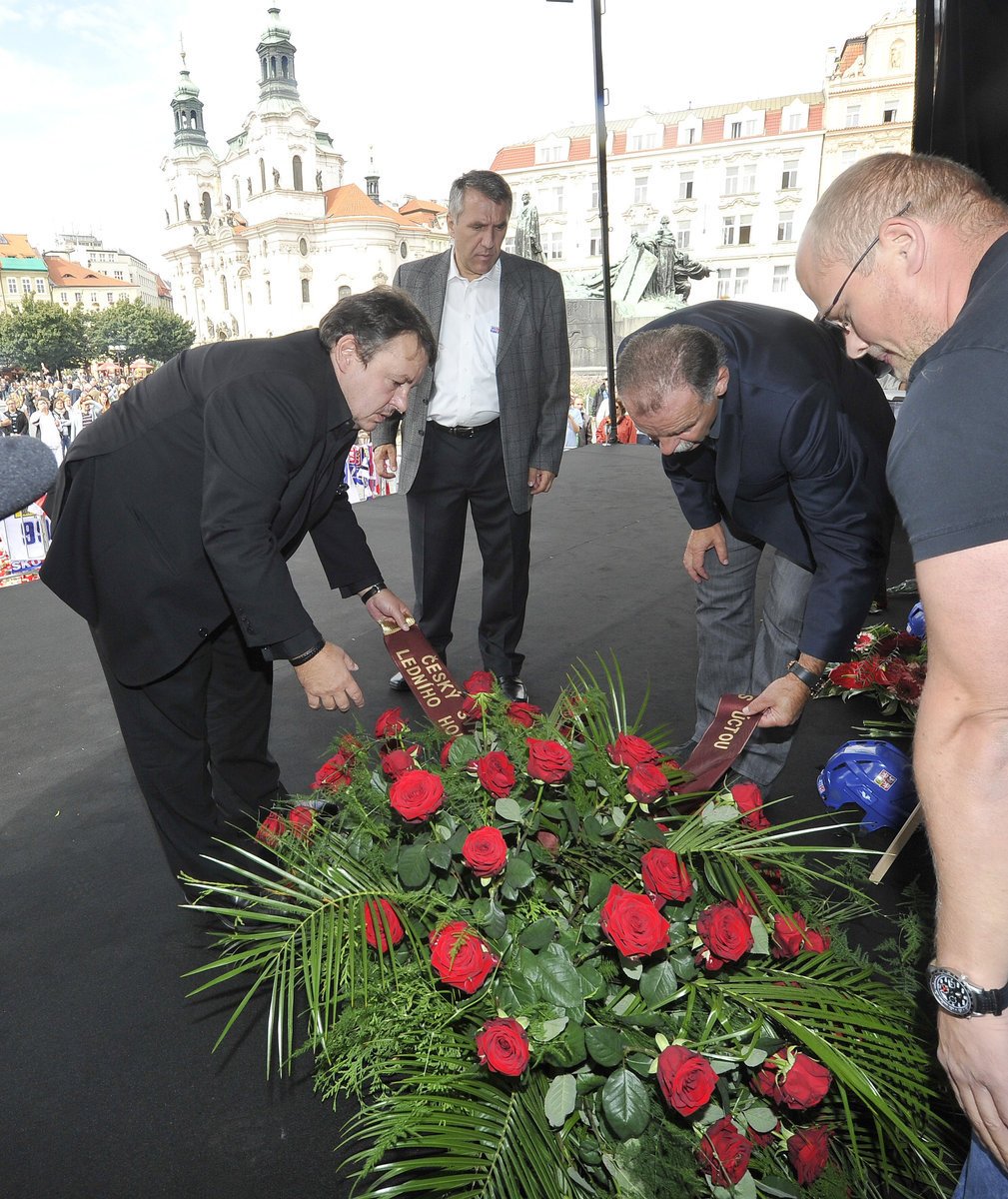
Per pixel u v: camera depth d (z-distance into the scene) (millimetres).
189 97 70125
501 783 1167
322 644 1513
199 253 68812
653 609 3545
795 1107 992
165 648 1513
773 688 1603
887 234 878
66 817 2207
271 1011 1070
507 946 1088
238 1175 1260
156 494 1455
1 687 3031
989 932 749
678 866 1081
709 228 42844
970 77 3395
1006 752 714
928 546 733
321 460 1521
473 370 2535
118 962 1688
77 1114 1360
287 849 1346
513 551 2717
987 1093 804
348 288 58375
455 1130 959
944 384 731
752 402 1612
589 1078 1031
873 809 1985
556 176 44062
